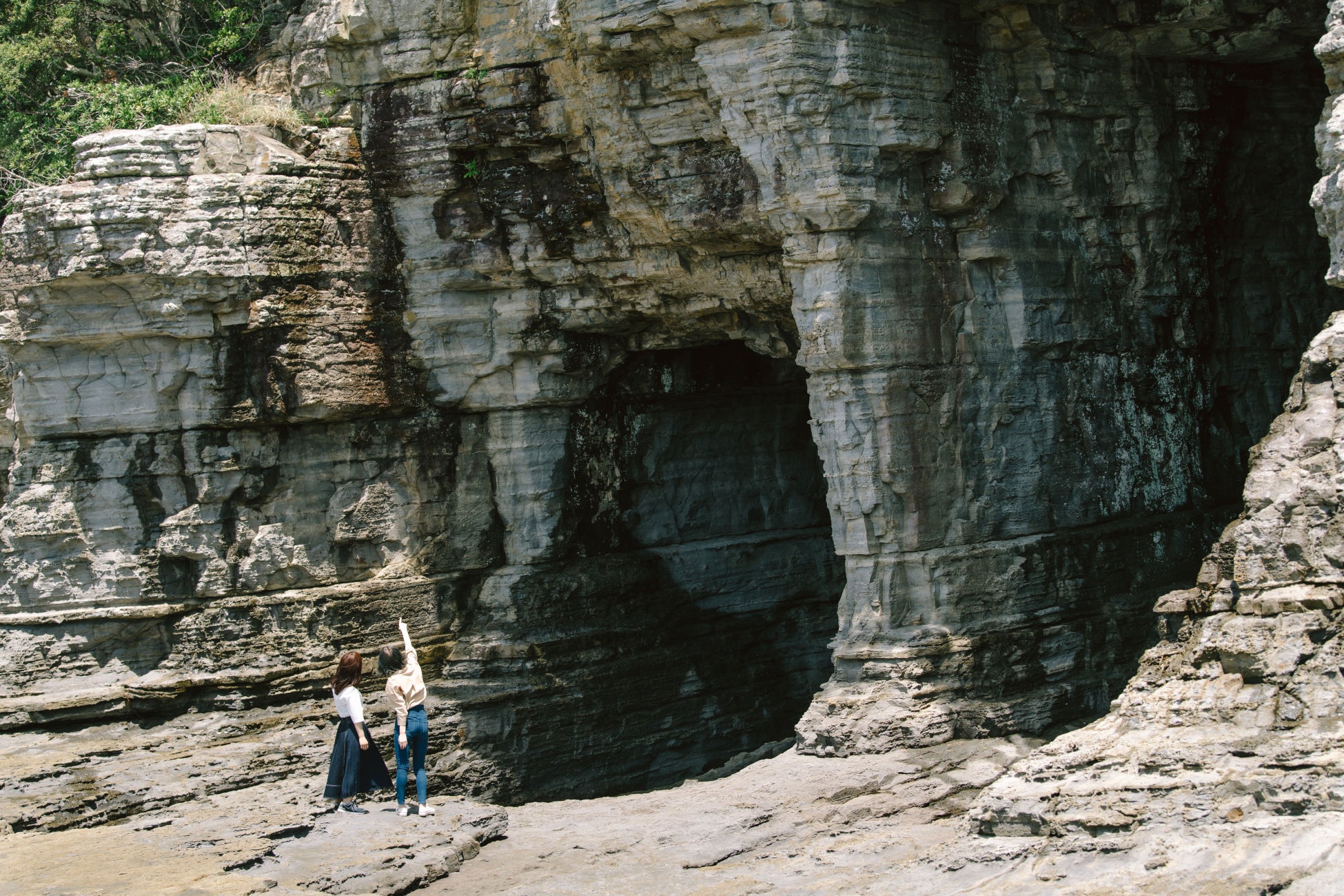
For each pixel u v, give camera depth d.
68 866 16.48
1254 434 27.23
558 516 26.64
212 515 24.42
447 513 26.41
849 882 14.97
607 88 22.92
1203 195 25.89
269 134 25.34
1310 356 15.30
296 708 23.95
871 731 20.70
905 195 22.06
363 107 25.55
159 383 24.12
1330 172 15.34
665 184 23.11
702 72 21.73
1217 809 13.10
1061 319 23.77
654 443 28.45
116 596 24.00
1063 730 22.06
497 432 26.64
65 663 23.70
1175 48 24.19
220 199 23.83
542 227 24.94
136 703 23.48
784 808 18.62
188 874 15.98
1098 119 24.27
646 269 24.58
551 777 25.42
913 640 21.58
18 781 20.36
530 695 25.28
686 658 27.62
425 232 25.58
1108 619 23.62
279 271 24.23
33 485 24.20
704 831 17.95
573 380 26.56
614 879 16.53
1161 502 25.39
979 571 22.31
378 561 25.81
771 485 30.39
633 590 27.33
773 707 28.92
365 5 25.02
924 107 21.69
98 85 29.95
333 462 25.61
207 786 20.56
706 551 28.64
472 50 24.59
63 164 29.30
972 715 21.14
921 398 22.14
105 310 23.97
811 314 21.61
